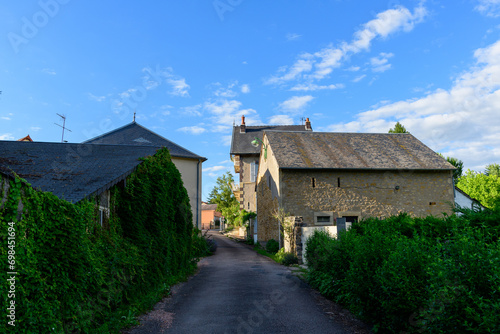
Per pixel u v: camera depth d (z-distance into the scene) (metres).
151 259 8.95
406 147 21.27
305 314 6.62
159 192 10.12
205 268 14.06
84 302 5.24
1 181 3.85
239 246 26.62
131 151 10.41
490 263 3.49
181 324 6.12
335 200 18.16
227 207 40.47
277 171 18.53
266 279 10.55
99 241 6.50
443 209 18.75
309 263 11.26
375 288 5.35
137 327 5.92
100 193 6.75
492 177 27.41
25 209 4.26
